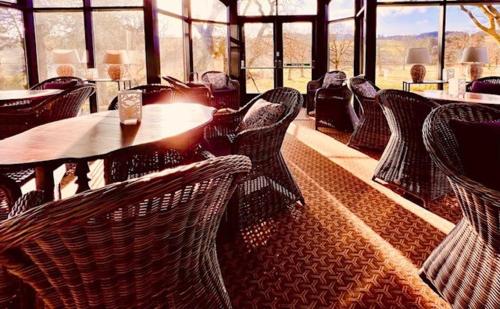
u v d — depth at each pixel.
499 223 1.38
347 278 2.16
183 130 2.16
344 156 4.81
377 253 2.42
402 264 2.29
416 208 3.13
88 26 7.17
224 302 1.47
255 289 2.08
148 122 2.40
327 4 9.54
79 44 7.28
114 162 2.73
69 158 1.64
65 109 3.65
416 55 6.64
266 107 2.89
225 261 2.36
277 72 10.12
